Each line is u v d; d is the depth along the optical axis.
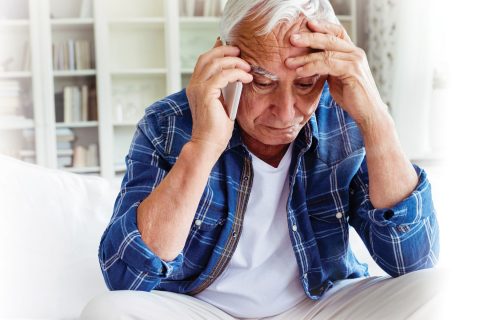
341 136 1.34
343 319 1.22
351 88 1.17
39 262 1.65
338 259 1.33
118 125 4.66
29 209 1.75
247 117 1.18
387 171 1.19
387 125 1.19
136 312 1.05
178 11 4.66
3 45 4.45
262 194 1.29
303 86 1.14
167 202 1.14
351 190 1.36
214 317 1.20
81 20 4.52
